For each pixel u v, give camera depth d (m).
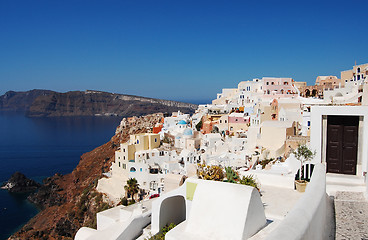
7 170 135.75
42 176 124.25
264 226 13.27
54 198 92.75
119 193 64.75
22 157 168.75
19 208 87.81
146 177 59.41
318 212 8.56
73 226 68.12
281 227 6.68
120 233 19.05
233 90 126.62
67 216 71.31
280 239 6.00
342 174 18.25
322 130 18.72
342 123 18.33
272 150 46.25
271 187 19.64
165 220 18.30
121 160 66.81
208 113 98.19
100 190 71.69
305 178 19.66
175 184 44.56
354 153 18.11
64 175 117.25
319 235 8.73
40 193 95.69
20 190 104.06
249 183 18.31
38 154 178.50
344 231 10.46
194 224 12.98
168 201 18.39
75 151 188.88
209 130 84.06
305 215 7.56
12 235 67.81
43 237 65.62
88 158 117.44
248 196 12.43
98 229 26.11
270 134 51.03
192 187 15.72
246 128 77.75
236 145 63.97
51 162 153.75
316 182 11.54
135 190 58.62
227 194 12.90
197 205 13.27
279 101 67.12
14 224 75.81
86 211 69.44
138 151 66.62
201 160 59.03
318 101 70.25
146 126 127.81
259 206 12.99
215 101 130.62
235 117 79.75
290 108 66.06
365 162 17.44
